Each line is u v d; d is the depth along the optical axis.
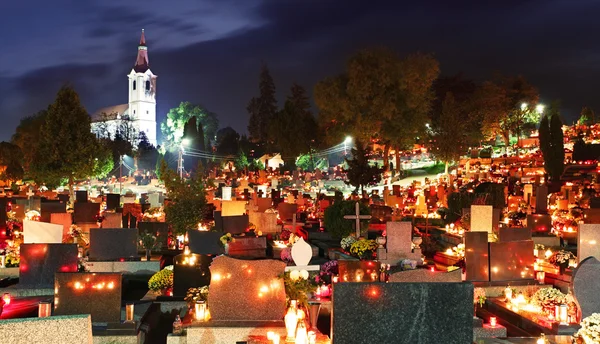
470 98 88.88
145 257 22.52
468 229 27.42
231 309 13.41
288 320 12.57
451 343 10.34
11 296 17.70
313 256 25.19
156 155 116.62
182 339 13.37
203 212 29.45
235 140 114.75
